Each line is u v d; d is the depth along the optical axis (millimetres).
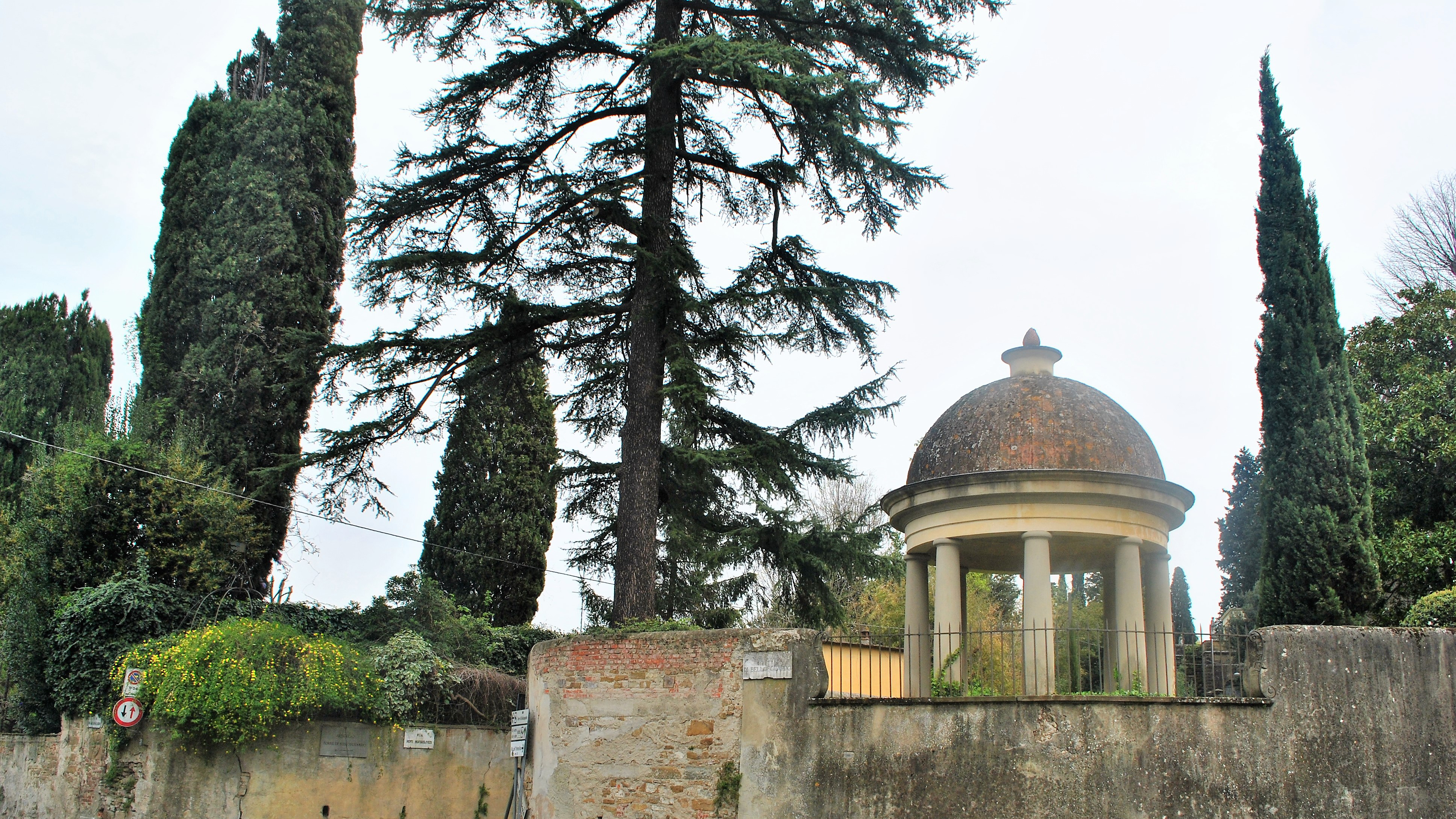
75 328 31547
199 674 16109
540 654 14930
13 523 22188
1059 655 17562
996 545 16109
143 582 17859
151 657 16719
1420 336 24062
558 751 14125
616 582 16766
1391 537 19453
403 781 17734
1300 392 14961
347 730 17375
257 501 21297
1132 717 11195
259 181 22953
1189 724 11047
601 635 14281
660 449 17250
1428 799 10609
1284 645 11086
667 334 16906
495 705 19078
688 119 18469
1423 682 10914
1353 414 14984
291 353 17625
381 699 17688
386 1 17344
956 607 15133
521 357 18234
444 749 18250
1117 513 14766
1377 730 10797
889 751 11930
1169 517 15500
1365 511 14516
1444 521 20750
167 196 23531
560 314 17594
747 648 12977
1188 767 10945
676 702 13281
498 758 18750
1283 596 14469
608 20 18047
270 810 16516
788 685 12586
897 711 12000
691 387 15484
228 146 23516
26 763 18250
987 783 11445
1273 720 10898
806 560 16766
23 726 18828
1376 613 14234
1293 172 15859
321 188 23969
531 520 28188
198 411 21609
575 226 17484
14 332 30297
